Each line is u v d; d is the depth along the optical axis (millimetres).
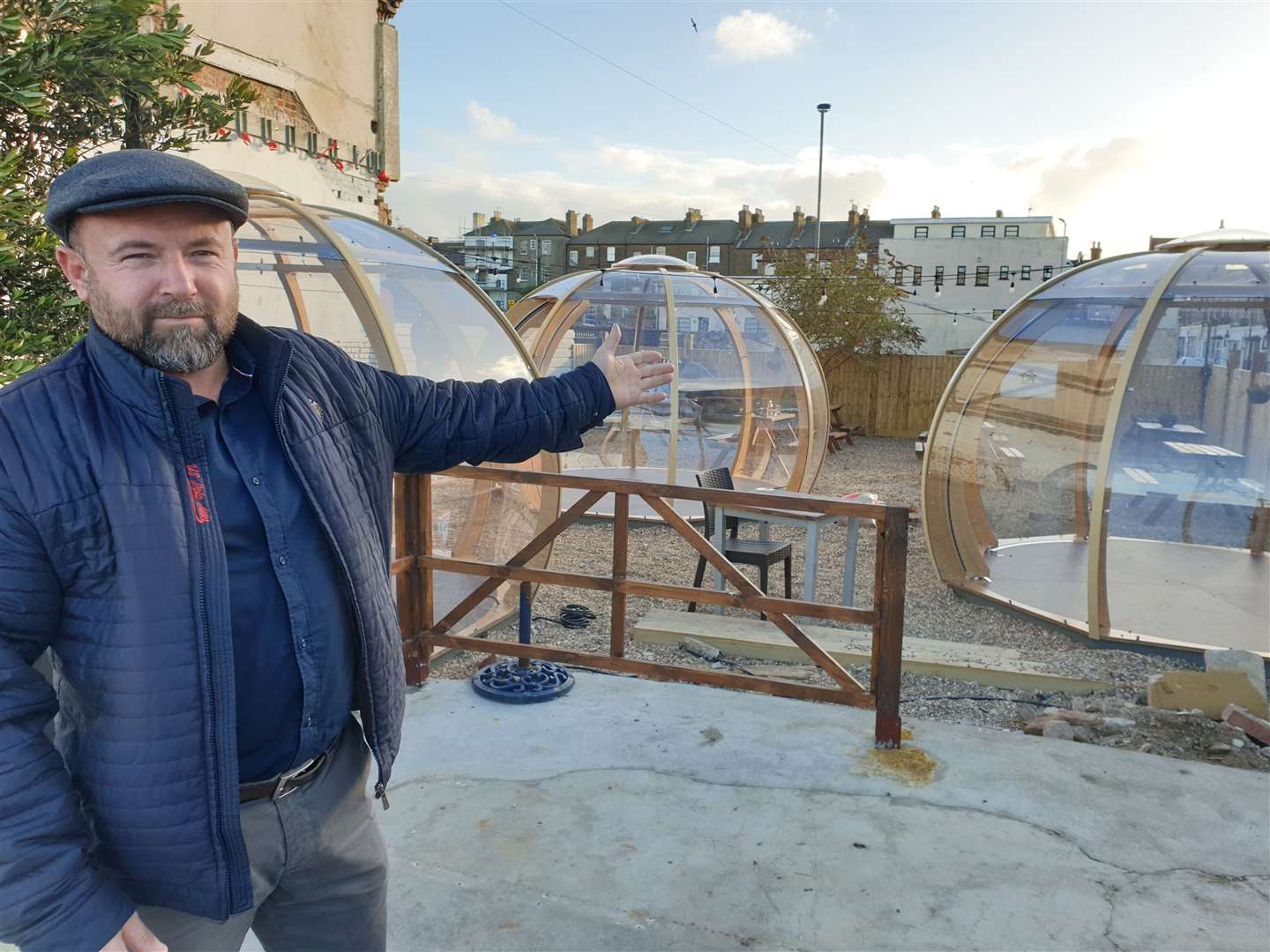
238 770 1367
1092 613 5602
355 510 1516
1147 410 6270
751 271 69062
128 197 1194
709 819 3100
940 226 56594
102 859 1303
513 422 1843
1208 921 2605
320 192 8188
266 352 1435
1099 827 3096
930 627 6105
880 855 2908
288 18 7641
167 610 1262
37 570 1202
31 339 2338
